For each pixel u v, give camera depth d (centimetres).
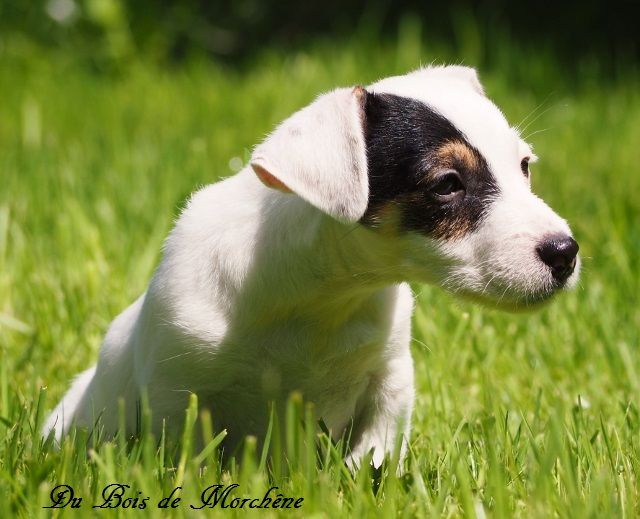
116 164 1307
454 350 861
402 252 630
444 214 617
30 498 567
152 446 617
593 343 886
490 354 869
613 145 1427
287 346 656
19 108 1678
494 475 566
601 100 1698
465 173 617
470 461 640
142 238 1072
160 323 661
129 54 2008
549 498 558
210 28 2177
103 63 1997
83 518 546
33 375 802
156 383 662
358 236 631
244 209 663
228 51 2181
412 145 619
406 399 698
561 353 877
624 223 1087
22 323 909
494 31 1950
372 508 552
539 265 600
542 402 797
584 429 684
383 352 678
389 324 676
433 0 2136
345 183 582
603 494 573
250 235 654
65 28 2016
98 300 956
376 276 643
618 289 982
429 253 622
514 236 605
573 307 930
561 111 1614
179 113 1628
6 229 1081
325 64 1811
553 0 2092
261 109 1593
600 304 936
